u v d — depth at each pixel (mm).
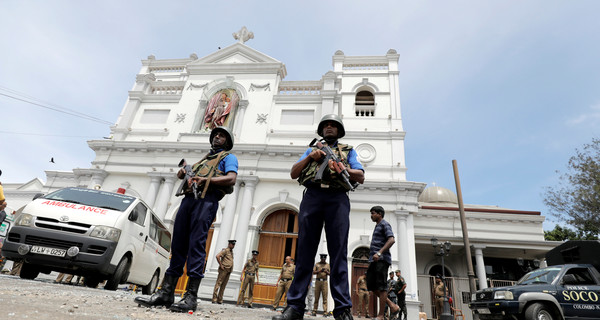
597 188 15453
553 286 6820
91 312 1960
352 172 2611
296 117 17375
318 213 2570
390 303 5496
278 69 18609
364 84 19672
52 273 12891
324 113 17031
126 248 5859
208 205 2924
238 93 17953
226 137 3361
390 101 18781
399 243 13883
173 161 15891
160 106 18719
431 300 18156
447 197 24609
